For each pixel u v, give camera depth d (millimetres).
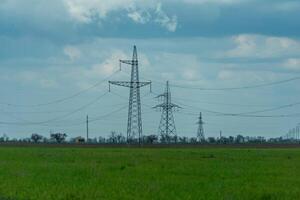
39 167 73125
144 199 41031
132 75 165625
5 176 58438
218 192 44781
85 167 73312
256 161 91625
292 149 166875
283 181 55188
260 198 42469
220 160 93750
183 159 96562
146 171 66250
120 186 48719
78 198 41656
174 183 51344
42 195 42750
